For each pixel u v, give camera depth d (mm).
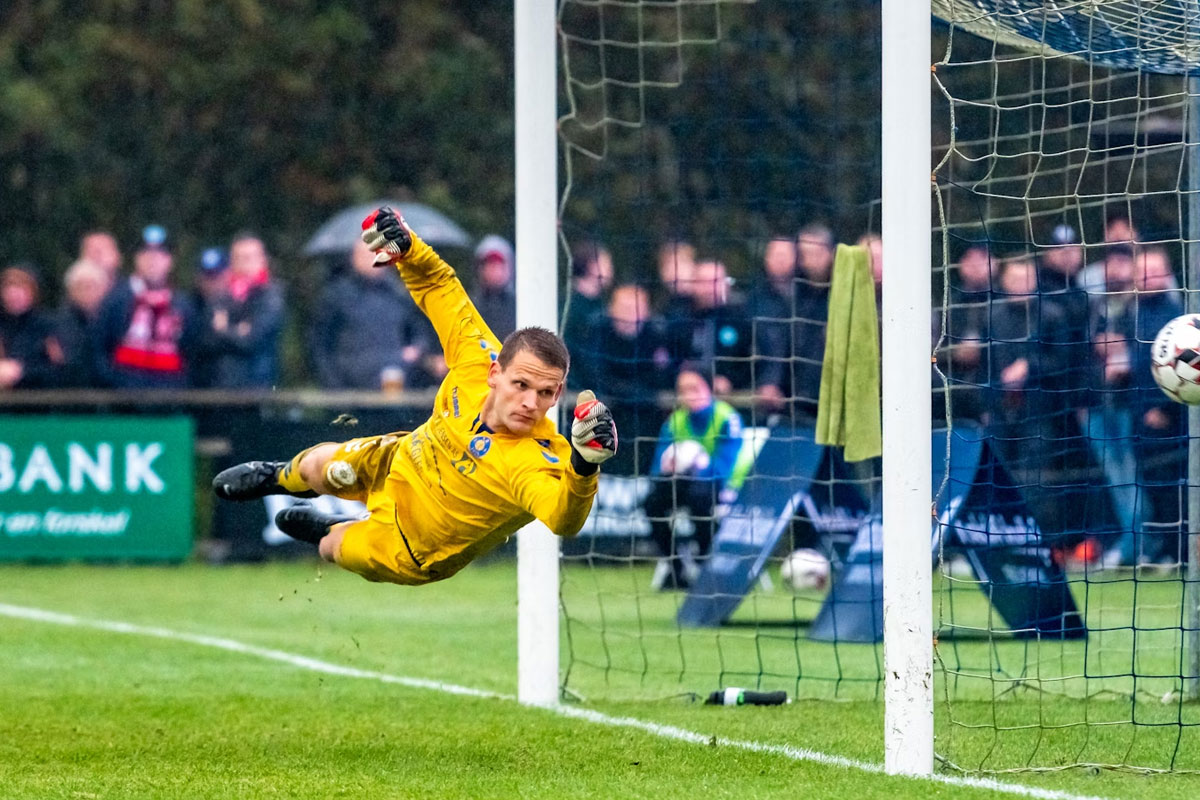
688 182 56406
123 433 41875
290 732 19812
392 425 42094
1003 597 27547
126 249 58219
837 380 20938
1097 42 21859
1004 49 40562
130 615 33031
